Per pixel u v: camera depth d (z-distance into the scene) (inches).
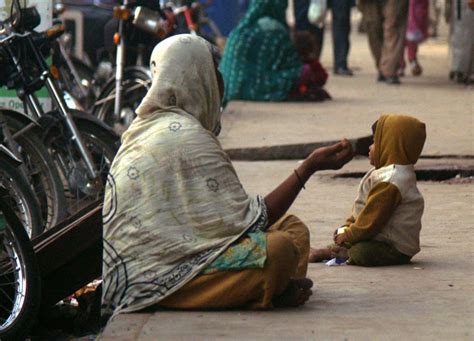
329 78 1030.4
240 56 848.3
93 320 339.0
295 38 869.8
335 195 492.1
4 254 321.1
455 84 967.0
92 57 778.2
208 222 289.6
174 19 681.0
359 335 270.7
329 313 292.2
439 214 444.8
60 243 326.3
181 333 271.9
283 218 313.4
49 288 332.2
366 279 334.3
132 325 278.1
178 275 289.3
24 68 461.7
